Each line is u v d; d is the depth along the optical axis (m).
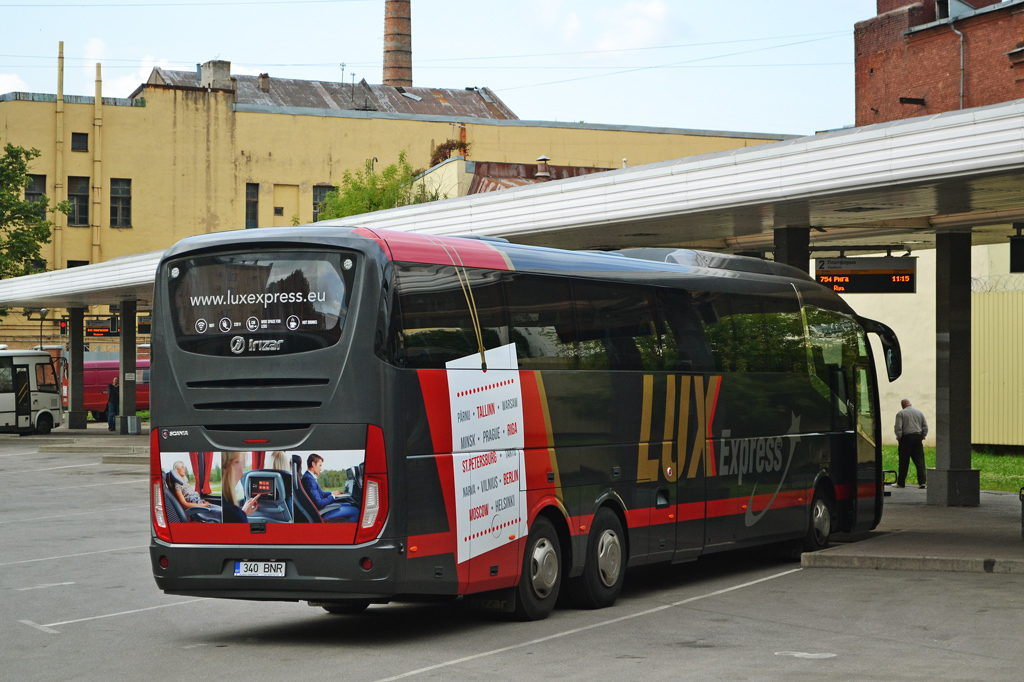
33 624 11.09
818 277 21.56
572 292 12.02
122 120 66.31
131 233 66.50
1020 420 35.59
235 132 68.31
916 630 10.22
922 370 37.81
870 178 14.99
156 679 8.60
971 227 21.12
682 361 13.50
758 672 8.50
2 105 63.78
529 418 11.20
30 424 46.97
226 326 10.16
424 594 9.98
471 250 10.89
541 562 11.20
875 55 38.62
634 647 9.66
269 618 11.50
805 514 15.59
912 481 28.78
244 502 9.95
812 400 15.98
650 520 12.73
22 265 54.28
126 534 18.09
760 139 68.50
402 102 83.75
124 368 45.44
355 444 9.69
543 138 66.06
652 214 17.91
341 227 10.18
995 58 34.56
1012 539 16.20
